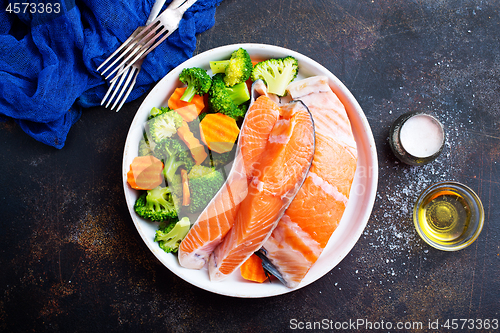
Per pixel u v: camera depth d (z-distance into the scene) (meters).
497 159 0.59
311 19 0.58
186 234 0.53
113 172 0.57
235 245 0.50
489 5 0.59
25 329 0.57
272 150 0.50
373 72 0.59
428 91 0.59
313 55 0.58
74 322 0.57
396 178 0.58
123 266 0.57
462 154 0.59
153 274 0.57
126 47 0.54
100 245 0.57
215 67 0.54
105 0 0.52
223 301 0.58
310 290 0.58
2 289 0.57
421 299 0.58
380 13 0.59
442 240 0.56
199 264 0.53
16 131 0.57
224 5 0.58
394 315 0.58
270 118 0.51
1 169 0.57
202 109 0.54
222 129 0.52
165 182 0.52
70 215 0.57
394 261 0.58
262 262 0.53
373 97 0.59
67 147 0.57
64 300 0.57
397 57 0.59
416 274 0.58
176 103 0.53
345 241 0.54
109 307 0.57
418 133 0.56
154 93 0.53
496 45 0.59
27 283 0.57
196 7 0.56
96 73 0.54
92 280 0.57
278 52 0.54
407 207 0.58
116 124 0.57
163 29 0.53
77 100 0.56
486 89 0.59
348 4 0.59
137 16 0.53
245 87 0.54
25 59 0.53
